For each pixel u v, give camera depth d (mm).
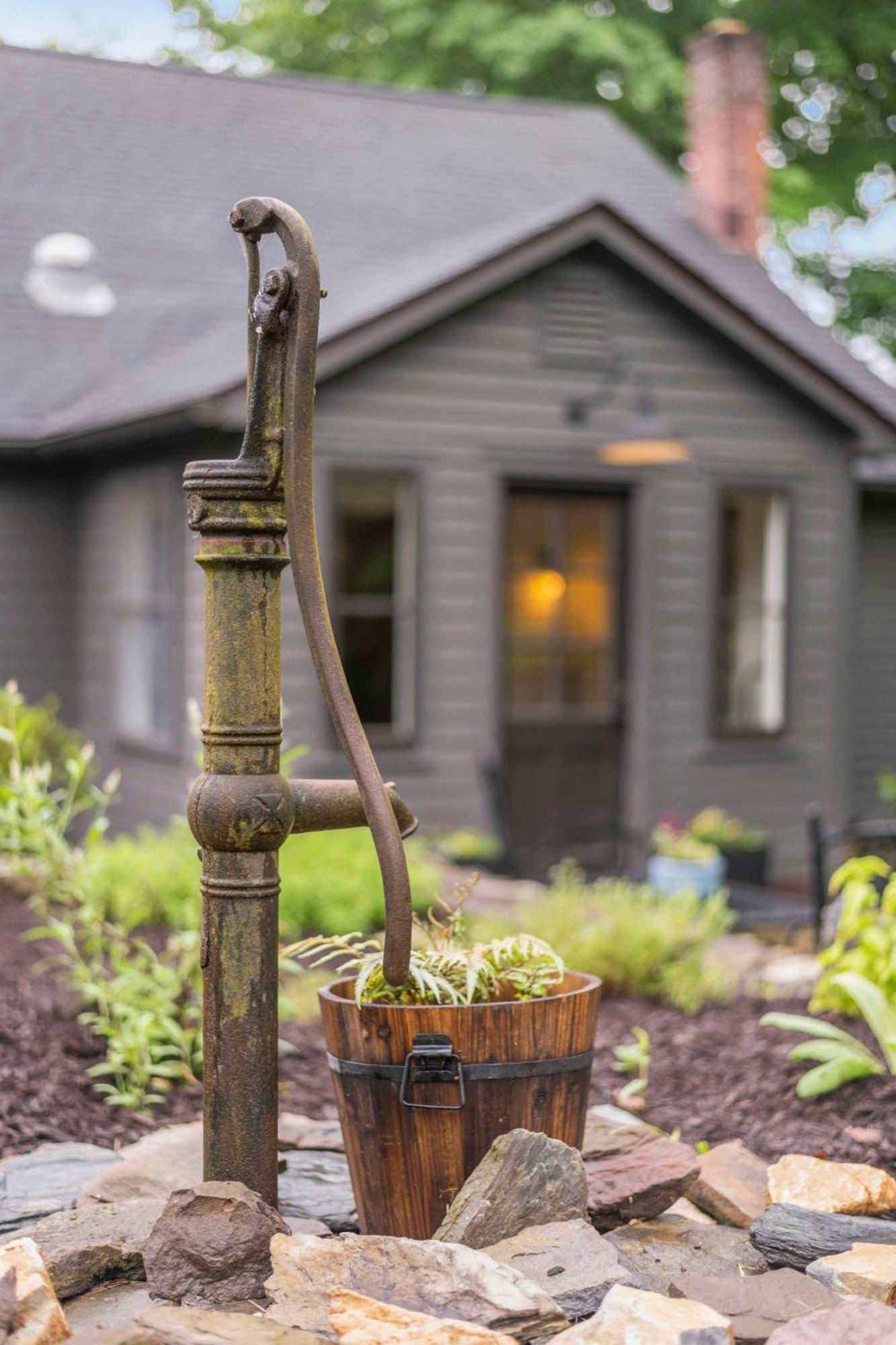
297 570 2662
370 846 6930
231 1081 2703
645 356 9930
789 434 10445
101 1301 2561
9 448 10039
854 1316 2287
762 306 12312
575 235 9367
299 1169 3350
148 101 13227
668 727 10156
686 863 8539
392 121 13805
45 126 12711
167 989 4293
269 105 13547
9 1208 3096
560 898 6000
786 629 10531
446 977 2936
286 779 2770
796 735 10609
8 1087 3928
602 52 17734
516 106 14547
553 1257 2561
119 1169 3236
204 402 7859
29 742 7930
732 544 10477
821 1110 3910
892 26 18938
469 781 9516
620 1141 3215
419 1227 2760
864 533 12750
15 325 10984
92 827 4359
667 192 13797
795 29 18797
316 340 2648
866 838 7812
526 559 9828
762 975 6000
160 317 11281
